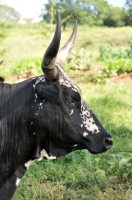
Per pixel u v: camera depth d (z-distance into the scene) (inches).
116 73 692.7
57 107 190.1
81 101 193.2
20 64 831.1
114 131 406.3
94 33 2032.5
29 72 788.0
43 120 190.5
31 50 1336.1
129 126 424.2
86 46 1740.9
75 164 316.2
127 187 281.9
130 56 915.4
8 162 196.5
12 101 197.0
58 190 279.6
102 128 196.1
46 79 189.9
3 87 201.6
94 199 264.4
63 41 1635.1
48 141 196.5
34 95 192.9
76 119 192.4
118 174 295.4
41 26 1680.6
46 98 188.1
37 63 815.1
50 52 178.5
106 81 660.1
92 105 510.6
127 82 652.1
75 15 2733.8
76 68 773.9
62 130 192.7
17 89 199.8
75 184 285.7
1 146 195.3
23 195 271.6
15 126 195.2
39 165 317.4
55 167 311.7
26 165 200.8
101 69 732.0
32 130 193.0
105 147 193.5
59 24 173.2
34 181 292.0
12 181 198.7
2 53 1178.0
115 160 315.3
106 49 962.7
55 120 190.9
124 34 1940.2
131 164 291.4
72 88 190.1
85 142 194.2
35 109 191.2
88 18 2797.7
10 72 845.2
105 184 283.0
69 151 198.8
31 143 195.6
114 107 499.8
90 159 318.7
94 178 289.0
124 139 383.6
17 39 1499.8
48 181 295.3
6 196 198.5
